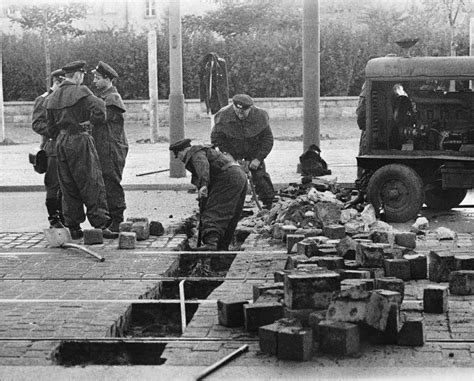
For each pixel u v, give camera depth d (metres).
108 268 10.74
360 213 13.84
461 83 14.61
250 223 14.02
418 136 14.47
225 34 43.81
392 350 7.06
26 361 7.00
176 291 10.16
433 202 15.64
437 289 8.15
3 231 14.47
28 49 43.19
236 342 7.36
